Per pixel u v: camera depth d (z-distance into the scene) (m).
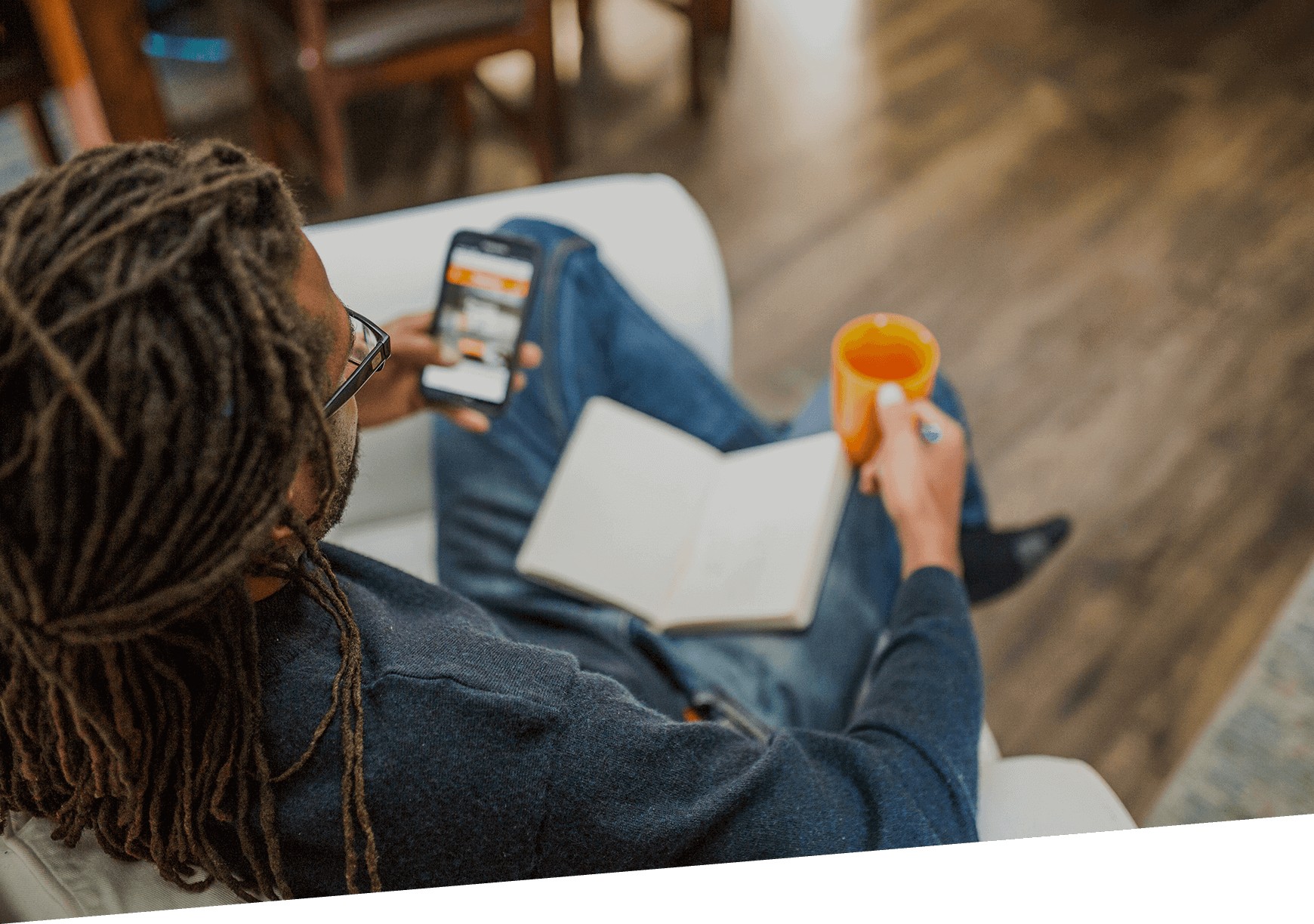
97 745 0.46
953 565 0.88
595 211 1.25
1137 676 1.49
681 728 0.56
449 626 0.56
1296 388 1.83
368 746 0.49
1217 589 1.57
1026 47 2.56
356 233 1.18
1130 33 2.59
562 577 0.96
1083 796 0.79
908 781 0.66
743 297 2.02
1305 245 2.07
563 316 1.10
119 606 0.40
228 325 0.39
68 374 0.35
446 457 1.06
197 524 0.40
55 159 1.84
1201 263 2.04
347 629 0.51
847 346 0.98
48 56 1.70
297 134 2.06
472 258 0.98
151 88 1.81
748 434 1.15
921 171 2.25
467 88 2.21
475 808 0.49
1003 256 2.07
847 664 0.95
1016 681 1.49
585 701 0.53
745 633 0.96
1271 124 2.34
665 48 2.57
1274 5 2.66
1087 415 1.80
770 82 2.48
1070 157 2.28
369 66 1.82
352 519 1.18
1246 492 1.69
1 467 0.37
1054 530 1.32
